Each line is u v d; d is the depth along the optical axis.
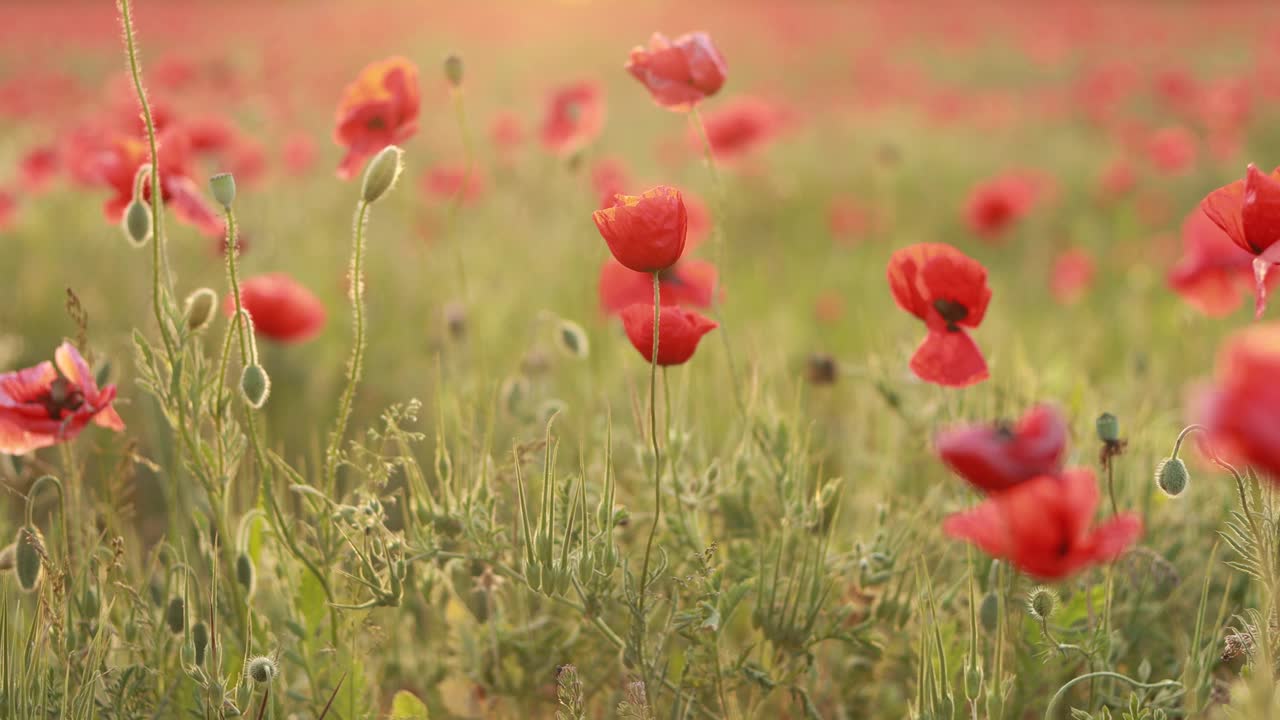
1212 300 2.00
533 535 1.70
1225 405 1.50
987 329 2.22
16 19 13.26
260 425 1.81
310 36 10.08
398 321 2.72
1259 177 1.64
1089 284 3.17
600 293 1.94
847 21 14.34
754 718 1.74
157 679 1.72
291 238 3.31
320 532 1.73
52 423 1.71
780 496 1.79
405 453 1.74
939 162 5.82
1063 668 1.75
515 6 15.52
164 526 2.01
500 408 1.96
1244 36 12.23
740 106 2.55
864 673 1.77
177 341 1.71
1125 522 1.56
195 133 2.54
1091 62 10.40
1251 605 1.79
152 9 14.91
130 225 1.73
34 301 2.64
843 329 2.98
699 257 3.55
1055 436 1.56
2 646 1.68
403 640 1.81
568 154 2.19
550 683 1.78
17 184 2.98
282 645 1.72
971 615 1.67
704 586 1.71
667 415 1.78
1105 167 5.49
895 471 1.91
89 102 5.23
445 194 3.33
